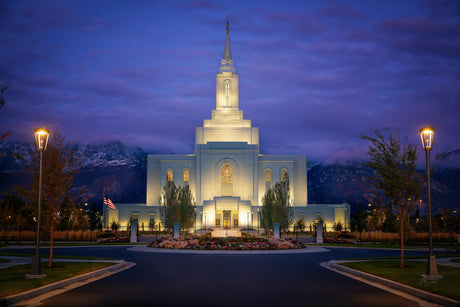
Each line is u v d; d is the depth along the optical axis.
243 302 15.72
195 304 15.34
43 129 23.31
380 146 26.64
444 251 48.19
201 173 97.81
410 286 18.91
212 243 45.03
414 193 26.11
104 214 96.88
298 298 16.58
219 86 106.25
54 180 26.69
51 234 26.81
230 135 102.44
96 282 20.84
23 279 21.09
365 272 23.77
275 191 73.00
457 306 15.27
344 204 98.75
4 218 73.81
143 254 38.62
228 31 110.38
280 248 45.34
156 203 100.44
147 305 15.21
